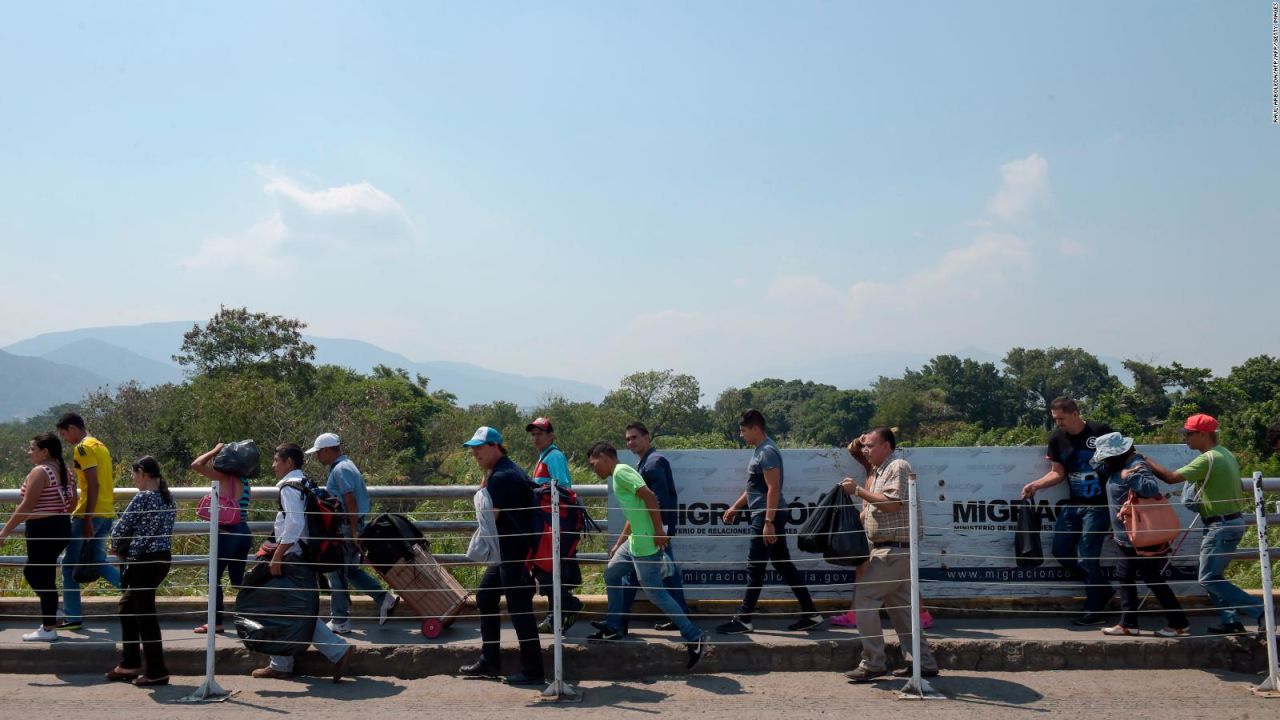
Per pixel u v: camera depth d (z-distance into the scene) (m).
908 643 6.81
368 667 7.16
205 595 9.28
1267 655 7.12
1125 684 6.78
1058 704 6.32
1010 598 8.29
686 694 6.61
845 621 7.90
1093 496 7.83
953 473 8.38
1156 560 7.43
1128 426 59.12
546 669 7.11
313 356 50.53
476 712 6.21
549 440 8.23
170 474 34.97
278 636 6.95
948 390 111.00
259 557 7.25
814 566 8.30
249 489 8.15
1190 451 8.32
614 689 6.76
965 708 6.24
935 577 8.31
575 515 7.66
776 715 6.11
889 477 6.89
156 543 6.89
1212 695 6.51
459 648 7.18
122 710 6.26
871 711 6.18
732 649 7.18
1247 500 8.14
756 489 7.86
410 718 6.07
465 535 10.18
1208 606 8.23
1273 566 10.10
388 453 37.09
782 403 126.94
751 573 7.84
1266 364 73.31
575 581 7.64
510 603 6.82
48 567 7.48
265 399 34.56
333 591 7.89
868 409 113.75
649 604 8.26
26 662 7.26
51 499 7.52
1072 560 8.04
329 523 7.29
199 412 35.62
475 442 7.00
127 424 37.50
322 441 7.96
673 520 7.80
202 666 7.20
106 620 8.30
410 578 7.66
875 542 6.90
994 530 8.34
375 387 47.62
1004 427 108.69
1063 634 7.54
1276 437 7.61
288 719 6.07
